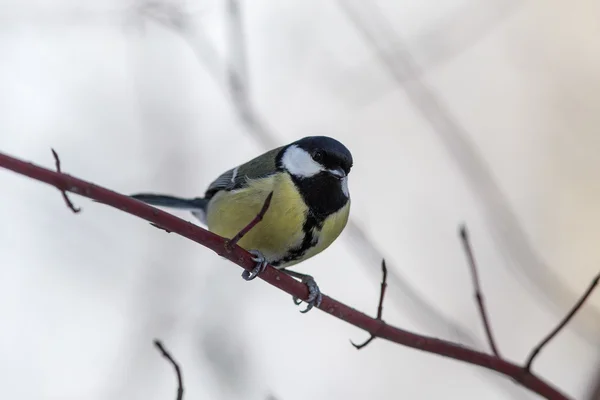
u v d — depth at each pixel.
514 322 11.12
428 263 11.88
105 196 4.50
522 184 12.80
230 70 8.41
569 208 12.44
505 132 13.27
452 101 13.52
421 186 12.38
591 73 13.45
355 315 5.53
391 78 10.55
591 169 12.71
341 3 9.85
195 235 5.02
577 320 7.93
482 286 11.52
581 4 13.93
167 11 9.81
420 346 5.45
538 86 13.55
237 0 8.52
